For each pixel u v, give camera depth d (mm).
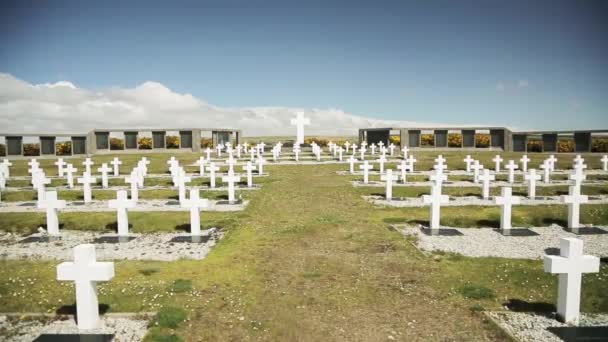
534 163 36438
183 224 16094
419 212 17953
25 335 7273
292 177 29953
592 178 27891
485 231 15008
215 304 8508
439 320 7789
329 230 14898
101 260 11688
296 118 63500
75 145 49250
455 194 22578
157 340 6977
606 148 44625
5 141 46125
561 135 47969
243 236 14164
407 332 7348
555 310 8133
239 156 46125
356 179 28609
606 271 10156
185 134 53844
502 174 30422
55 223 15031
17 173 33250
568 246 7465
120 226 14680
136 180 21078
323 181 27812
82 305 7406
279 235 14211
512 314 7984
